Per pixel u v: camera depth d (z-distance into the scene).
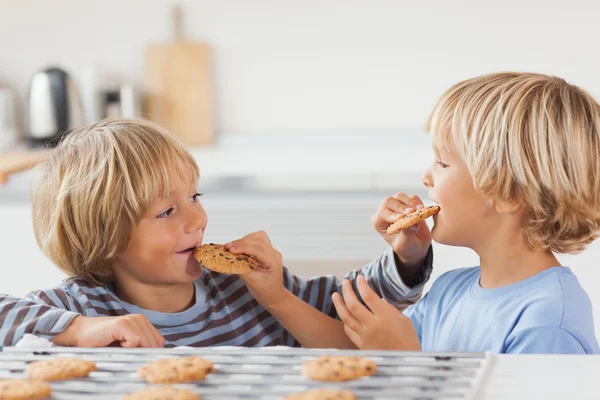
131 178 1.06
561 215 1.04
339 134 2.82
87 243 1.10
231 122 2.89
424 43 2.76
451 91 1.11
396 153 2.60
